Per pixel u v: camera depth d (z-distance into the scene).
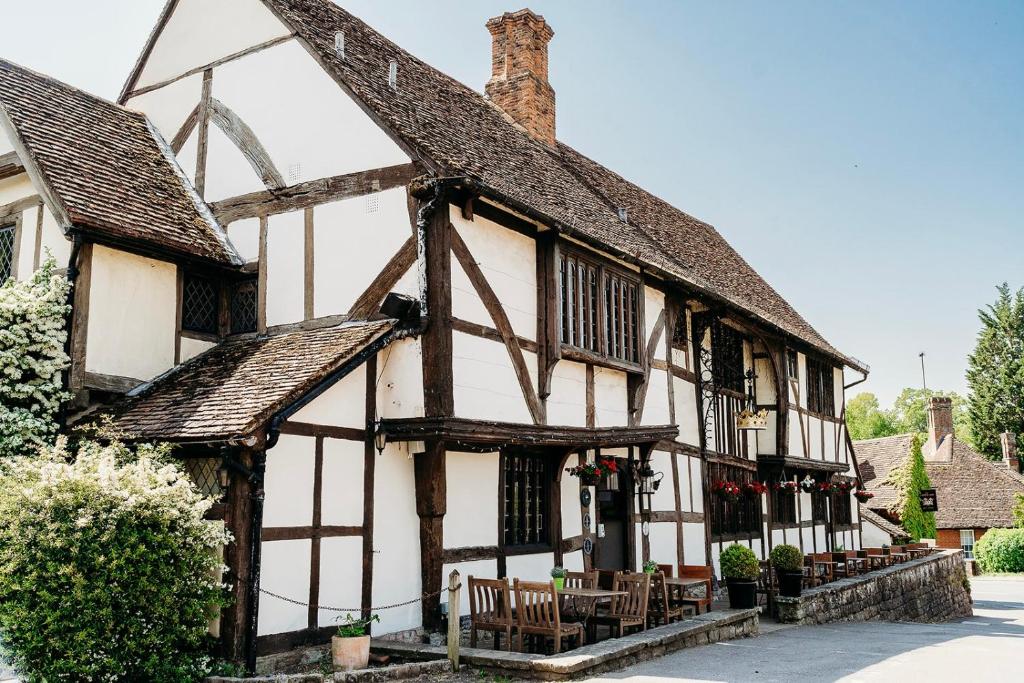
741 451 16.27
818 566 15.98
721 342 15.91
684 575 11.71
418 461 8.97
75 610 6.30
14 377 7.98
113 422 8.05
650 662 8.54
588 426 11.04
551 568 10.64
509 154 12.20
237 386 8.12
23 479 6.58
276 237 9.73
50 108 9.85
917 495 29.69
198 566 6.95
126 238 8.77
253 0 10.35
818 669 8.30
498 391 9.41
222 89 10.48
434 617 8.80
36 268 9.05
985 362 44.97
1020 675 8.20
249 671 7.13
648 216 17.59
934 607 20.62
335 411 8.24
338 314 9.16
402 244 8.91
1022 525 34.16
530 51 15.76
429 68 13.47
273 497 7.60
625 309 12.12
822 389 19.98
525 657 7.55
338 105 9.52
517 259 9.99
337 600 8.05
